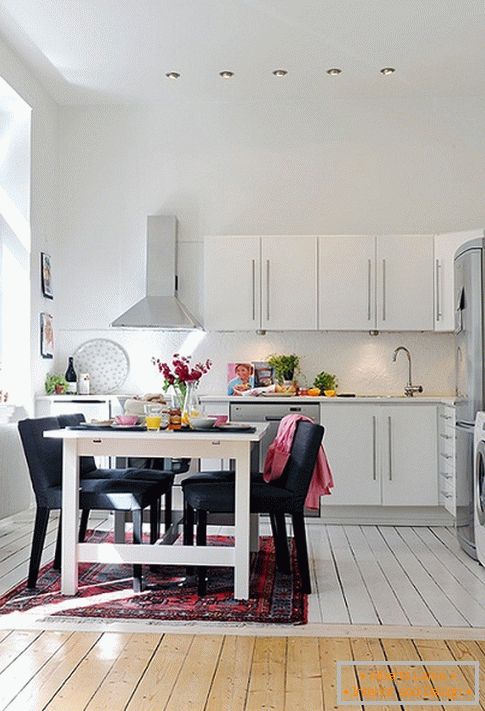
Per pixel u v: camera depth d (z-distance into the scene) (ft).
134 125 22.68
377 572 14.99
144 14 16.94
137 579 13.28
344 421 20.04
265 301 21.07
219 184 22.49
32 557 13.53
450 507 18.92
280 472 14.26
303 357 22.21
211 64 19.77
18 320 20.20
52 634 11.25
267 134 22.40
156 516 14.46
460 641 11.05
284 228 22.29
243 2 16.37
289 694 9.19
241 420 20.24
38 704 8.89
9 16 17.03
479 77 20.54
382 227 22.07
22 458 19.08
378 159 22.12
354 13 16.88
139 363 22.56
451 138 21.99
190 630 11.43
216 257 21.22
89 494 13.34
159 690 9.29
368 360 22.09
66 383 21.43
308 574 13.48
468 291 16.15
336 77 20.57
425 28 17.62
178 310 21.57
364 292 20.86
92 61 19.60
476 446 15.33
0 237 20.31
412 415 19.94
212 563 12.97
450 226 21.94
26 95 19.95
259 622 11.79
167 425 13.87
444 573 14.93
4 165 20.38
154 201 22.59
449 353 21.97
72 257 22.71
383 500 19.90
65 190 22.75
